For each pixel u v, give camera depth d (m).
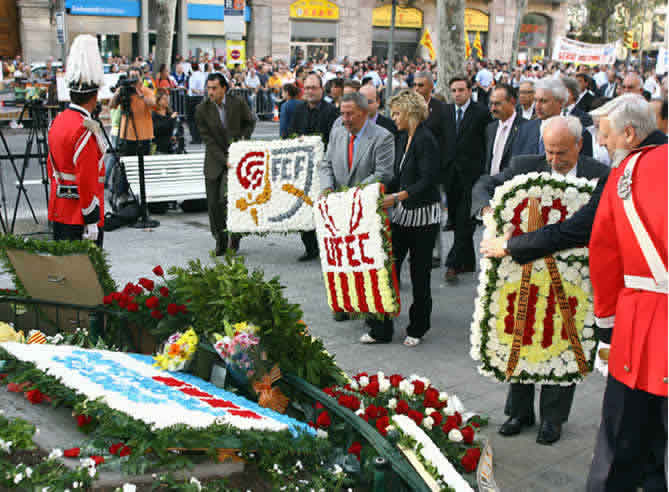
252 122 8.17
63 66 18.70
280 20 36.84
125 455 2.47
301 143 7.56
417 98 5.46
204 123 7.91
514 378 3.89
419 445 2.88
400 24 40.91
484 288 3.80
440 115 7.23
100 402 2.61
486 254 3.59
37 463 2.45
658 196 2.60
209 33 35.69
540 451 3.97
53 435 2.61
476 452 3.19
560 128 3.82
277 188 7.65
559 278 3.76
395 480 2.69
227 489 2.53
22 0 30.91
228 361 3.43
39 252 4.41
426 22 41.53
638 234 2.66
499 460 3.86
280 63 27.69
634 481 2.92
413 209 5.41
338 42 38.91
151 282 4.18
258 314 3.53
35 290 4.63
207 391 3.23
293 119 8.33
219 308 3.63
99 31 32.75
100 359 3.35
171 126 12.47
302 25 37.81
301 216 7.65
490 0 43.38
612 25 43.06
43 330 4.64
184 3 34.56
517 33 34.31
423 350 5.52
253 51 36.66
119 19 33.09
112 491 2.36
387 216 5.29
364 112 5.73
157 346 4.07
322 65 27.09
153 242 8.59
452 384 4.89
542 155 4.21
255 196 7.69
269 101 24.56
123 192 9.95
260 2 36.06
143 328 4.14
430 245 5.50
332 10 38.28
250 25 36.50
